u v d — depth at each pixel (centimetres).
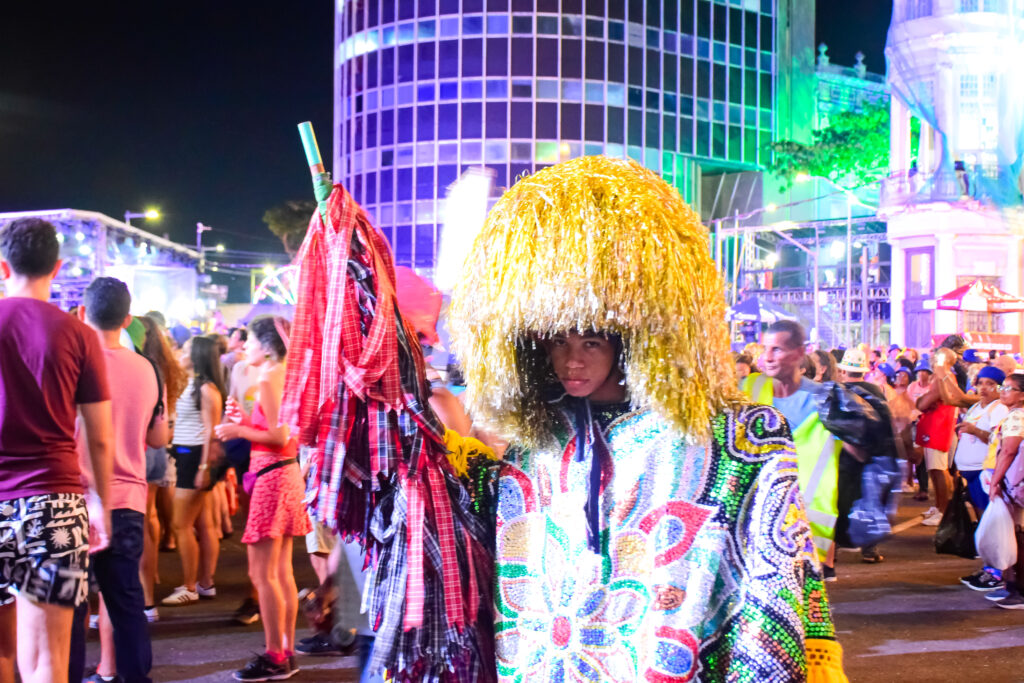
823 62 4222
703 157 3762
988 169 2180
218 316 1897
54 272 334
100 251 2012
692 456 158
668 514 156
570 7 3522
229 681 482
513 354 166
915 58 2238
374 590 177
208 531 661
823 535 408
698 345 156
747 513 155
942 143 2208
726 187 4038
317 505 178
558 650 162
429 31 3600
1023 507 644
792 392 434
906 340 2316
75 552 312
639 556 158
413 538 173
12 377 304
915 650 554
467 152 3553
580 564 162
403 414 178
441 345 298
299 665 509
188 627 585
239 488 1135
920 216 2261
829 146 3666
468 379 171
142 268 2131
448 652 173
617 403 166
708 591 153
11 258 323
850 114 3850
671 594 153
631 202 159
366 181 3750
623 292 154
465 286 170
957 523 716
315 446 177
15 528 303
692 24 3725
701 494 156
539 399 171
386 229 3678
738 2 3844
